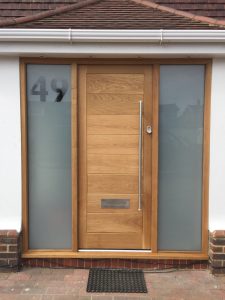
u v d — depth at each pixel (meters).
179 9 5.23
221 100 4.69
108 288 4.29
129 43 4.42
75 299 4.06
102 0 5.09
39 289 4.27
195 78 4.76
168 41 4.36
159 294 4.19
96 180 4.83
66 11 4.87
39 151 4.83
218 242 4.62
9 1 5.18
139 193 4.80
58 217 4.88
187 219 4.86
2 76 4.66
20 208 4.77
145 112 4.77
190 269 4.81
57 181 4.86
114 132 4.79
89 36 4.31
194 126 4.80
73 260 4.82
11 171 4.74
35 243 4.89
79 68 4.75
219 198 4.74
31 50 4.44
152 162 4.78
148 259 4.80
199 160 4.82
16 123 4.70
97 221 4.86
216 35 4.28
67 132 4.82
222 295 4.18
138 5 5.07
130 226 4.86
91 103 4.77
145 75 4.74
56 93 4.78
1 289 4.26
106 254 4.80
